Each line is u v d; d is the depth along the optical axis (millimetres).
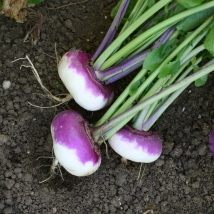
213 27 449
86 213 532
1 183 516
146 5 484
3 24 541
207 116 575
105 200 539
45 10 555
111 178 543
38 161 527
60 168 527
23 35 546
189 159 566
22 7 520
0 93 530
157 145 501
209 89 577
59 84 545
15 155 524
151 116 499
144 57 490
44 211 521
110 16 574
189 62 513
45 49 550
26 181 520
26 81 537
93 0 576
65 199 527
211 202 561
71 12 566
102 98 484
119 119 465
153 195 551
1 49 538
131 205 544
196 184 560
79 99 480
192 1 435
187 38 464
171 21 451
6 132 522
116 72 488
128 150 492
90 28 569
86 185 536
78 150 460
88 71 472
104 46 497
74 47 516
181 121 573
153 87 486
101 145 543
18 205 516
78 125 467
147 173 554
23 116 527
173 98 492
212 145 569
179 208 554
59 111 541
